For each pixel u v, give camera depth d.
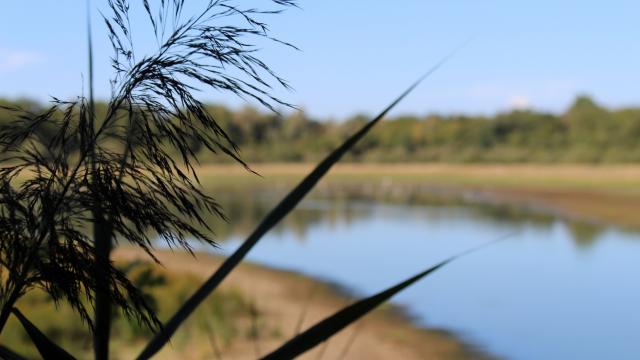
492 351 11.80
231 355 10.01
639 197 60.16
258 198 64.31
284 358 1.17
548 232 34.28
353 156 131.25
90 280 0.89
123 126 0.90
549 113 125.62
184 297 13.08
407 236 32.69
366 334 12.34
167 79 0.90
